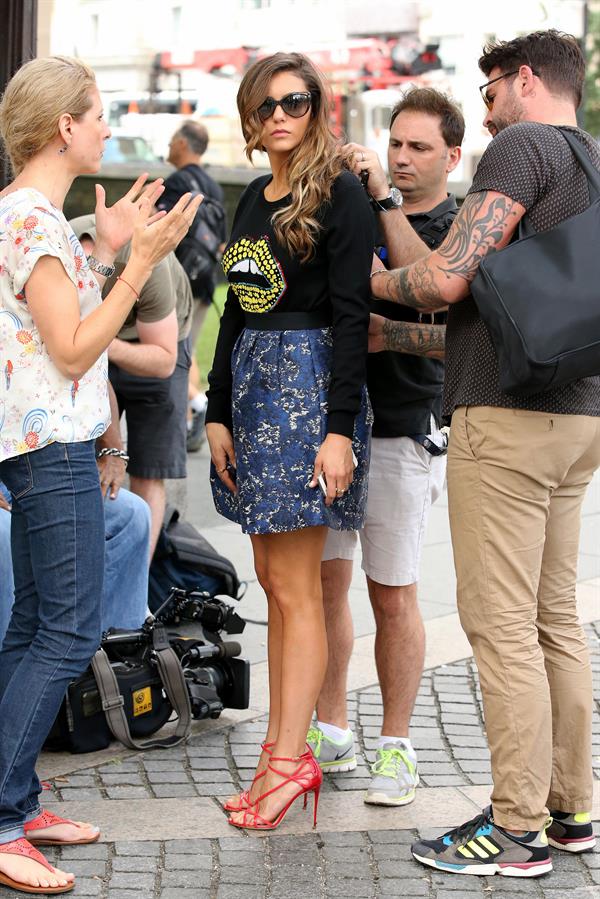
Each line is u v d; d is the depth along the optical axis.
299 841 9.79
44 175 8.88
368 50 40.25
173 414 14.79
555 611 9.68
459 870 9.27
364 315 9.41
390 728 10.75
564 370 8.38
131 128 41.06
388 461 10.55
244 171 42.94
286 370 9.57
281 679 10.12
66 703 11.25
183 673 11.83
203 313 26.38
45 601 8.97
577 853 9.67
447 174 11.06
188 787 10.77
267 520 9.62
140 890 8.93
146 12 40.84
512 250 8.62
